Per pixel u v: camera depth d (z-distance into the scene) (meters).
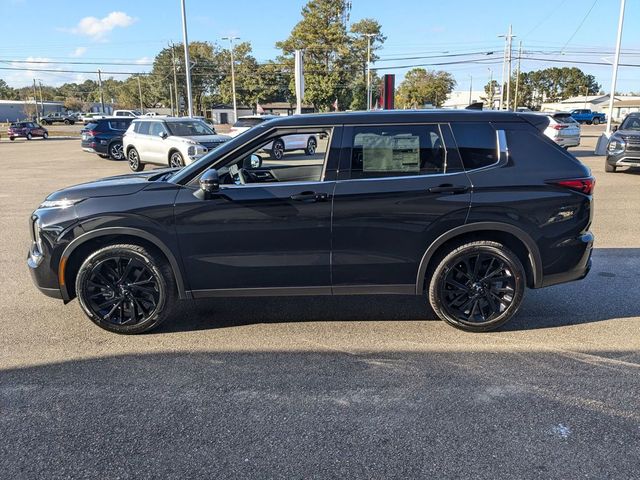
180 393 3.34
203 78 90.00
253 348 4.01
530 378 3.49
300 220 4.00
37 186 13.46
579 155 20.45
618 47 22.17
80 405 3.21
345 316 4.64
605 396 3.26
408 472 2.56
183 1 26.22
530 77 110.56
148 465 2.64
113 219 4.00
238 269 4.09
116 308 4.23
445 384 3.42
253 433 2.90
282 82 75.31
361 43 63.47
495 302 4.21
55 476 2.56
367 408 3.14
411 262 4.10
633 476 2.52
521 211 4.04
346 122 4.08
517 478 2.51
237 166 4.32
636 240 7.21
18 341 4.16
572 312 4.67
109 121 21.52
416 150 4.06
